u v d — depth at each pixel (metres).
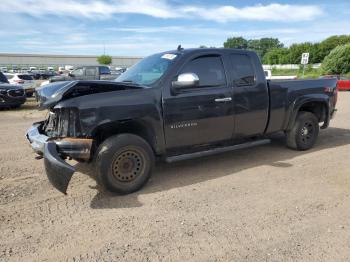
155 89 4.85
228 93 5.48
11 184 5.13
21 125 10.38
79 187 4.99
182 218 3.99
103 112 4.45
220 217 4.00
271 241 3.47
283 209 4.20
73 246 3.43
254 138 6.30
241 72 5.69
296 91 6.44
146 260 3.18
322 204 4.34
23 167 5.95
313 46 74.81
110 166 4.51
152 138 4.90
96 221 3.94
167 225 3.82
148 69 5.38
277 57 79.62
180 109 5.02
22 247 3.42
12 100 14.61
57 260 3.20
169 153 5.22
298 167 5.85
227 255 3.24
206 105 5.25
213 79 5.39
